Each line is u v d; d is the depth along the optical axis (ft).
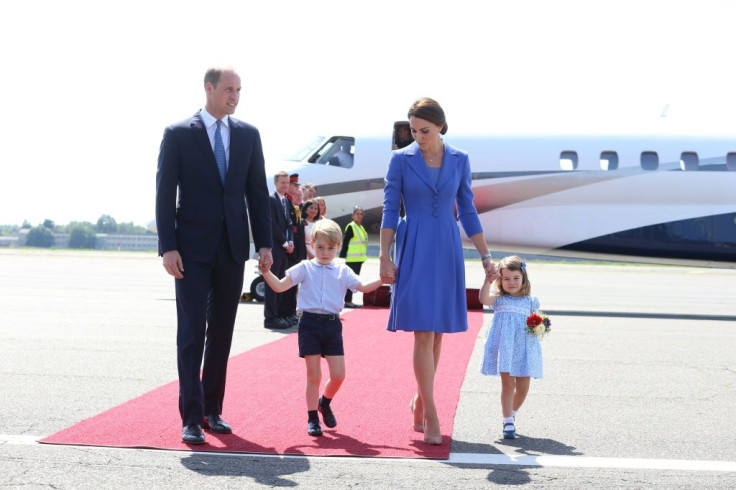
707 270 269.85
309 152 104.22
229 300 34.32
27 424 33.71
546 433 34.32
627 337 67.87
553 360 54.54
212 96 33.71
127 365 48.60
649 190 96.58
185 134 33.47
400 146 101.76
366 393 41.93
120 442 31.14
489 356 35.04
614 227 96.58
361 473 27.78
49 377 44.47
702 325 79.46
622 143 97.91
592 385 45.52
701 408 39.65
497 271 35.04
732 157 97.19
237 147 34.17
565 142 98.17
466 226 35.32
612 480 27.40
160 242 33.06
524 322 34.27
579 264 315.99
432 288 32.94
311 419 33.37
